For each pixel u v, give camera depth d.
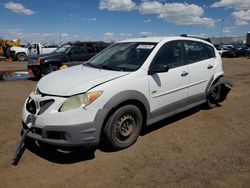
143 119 4.50
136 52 4.76
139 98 4.21
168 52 4.94
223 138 4.69
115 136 4.01
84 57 12.84
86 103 3.65
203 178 3.40
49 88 3.92
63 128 3.57
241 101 7.20
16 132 4.89
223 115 5.92
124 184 3.30
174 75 4.88
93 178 3.44
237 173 3.52
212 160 3.88
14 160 3.76
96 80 3.95
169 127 5.17
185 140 4.59
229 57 35.38
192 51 5.57
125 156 3.98
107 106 3.77
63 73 4.54
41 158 3.93
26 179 3.41
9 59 27.16
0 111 6.21
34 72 12.09
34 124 3.77
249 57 35.22
